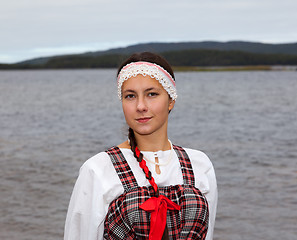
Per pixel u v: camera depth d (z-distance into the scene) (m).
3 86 82.25
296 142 15.92
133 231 1.62
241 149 14.52
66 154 13.48
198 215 1.69
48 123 23.28
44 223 6.93
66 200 8.20
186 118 25.31
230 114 27.16
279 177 10.21
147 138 1.77
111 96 48.16
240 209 7.71
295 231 6.62
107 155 1.74
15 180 9.80
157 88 1.69
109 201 1.68
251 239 6.33
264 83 80.62
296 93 49.03
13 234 6.44
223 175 10.52
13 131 19.92
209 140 16.84
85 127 21.31
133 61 1.72
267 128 20.28
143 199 1.64
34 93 56.44
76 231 1.74
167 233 1.64
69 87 74.94
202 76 138.12
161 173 1.75
